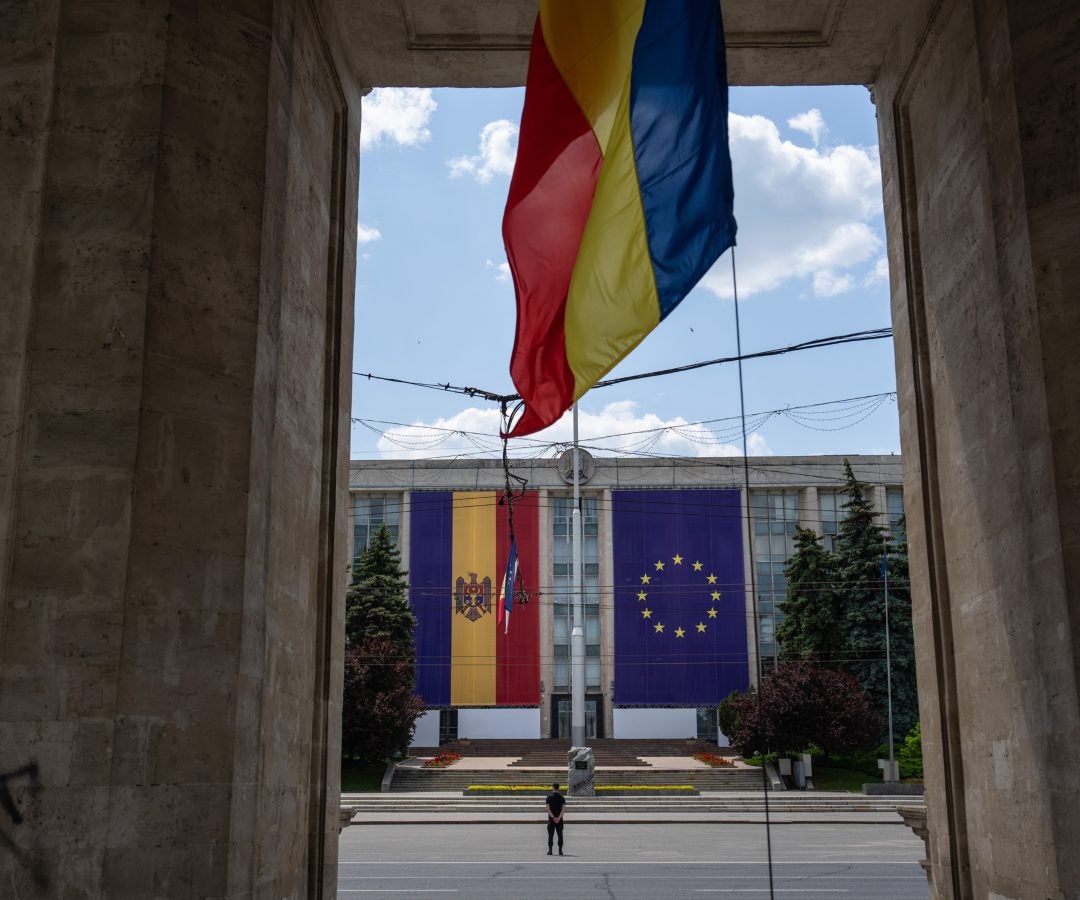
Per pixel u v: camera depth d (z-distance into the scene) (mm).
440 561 58594
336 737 10023
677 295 8766
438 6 10984
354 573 52875
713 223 8766
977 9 8836
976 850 9398
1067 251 7688
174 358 7484
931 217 10383
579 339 9062
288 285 9086
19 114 7699
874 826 30984
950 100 9766
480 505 59219
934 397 10398
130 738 6875
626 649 57531
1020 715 8344
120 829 6758
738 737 46219
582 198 9195
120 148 7656
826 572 50344
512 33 11359
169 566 7207
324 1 10195
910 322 10812
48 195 7562
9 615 6965
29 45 7820
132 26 7875
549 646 58062
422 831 29094
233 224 7992
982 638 9164
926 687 10406
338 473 10312
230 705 7312
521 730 57188
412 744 56656
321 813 9414
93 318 7367
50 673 6898
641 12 9234
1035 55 8094
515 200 9336
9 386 7270
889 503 59344
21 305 7391
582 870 19969
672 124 9039
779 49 11508
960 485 9648
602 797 38281
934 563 10211
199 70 8023
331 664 9898
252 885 7488
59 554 7039
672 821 31531
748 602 57969
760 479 59344
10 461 7160
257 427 7891
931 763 10297
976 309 9188
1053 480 7520
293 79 9227
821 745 44719
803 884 17953
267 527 8016
